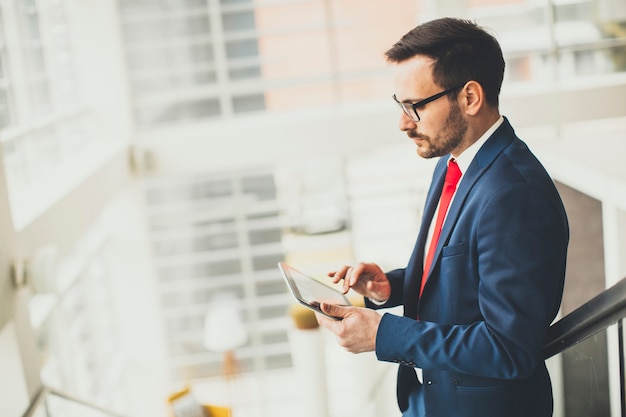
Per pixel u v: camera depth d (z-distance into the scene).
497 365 1.23
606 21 5.41
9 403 2.75
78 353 4.84
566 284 3.43
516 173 1.28
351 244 6.54
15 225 3.01
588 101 5.16
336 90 5.83
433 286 1.39
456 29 1.29
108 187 4.67
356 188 6.42
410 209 6.37
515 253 1.23
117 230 5.75
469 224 1.31
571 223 3.42
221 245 7.67
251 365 7.21
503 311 1.23
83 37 5.29
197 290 7.72
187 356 7.11
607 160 3.23
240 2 7.32
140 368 6.12
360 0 6.86
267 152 5.42
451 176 1.42
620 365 1.57
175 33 7.64
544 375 1.48
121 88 5.38
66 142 4.84
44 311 4.18
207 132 5.39
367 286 1.63
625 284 1.43
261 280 6.39
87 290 5.22
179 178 7.73
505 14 5.67
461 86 1.29
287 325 6.61
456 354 1.25
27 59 4.56
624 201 2.77
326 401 5.40
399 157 6.31
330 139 5.40
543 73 5.56
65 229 3.60
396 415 4.94
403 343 1.29
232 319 5.95
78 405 2.87
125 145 5.27
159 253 7.75
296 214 6.41
